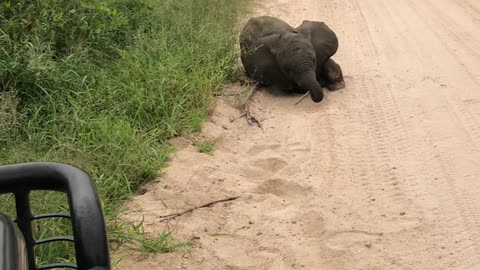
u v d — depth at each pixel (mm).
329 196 5133
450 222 4738
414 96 7270
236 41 8352
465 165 5605
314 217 4836
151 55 7074
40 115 5574
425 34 10133
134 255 4238
